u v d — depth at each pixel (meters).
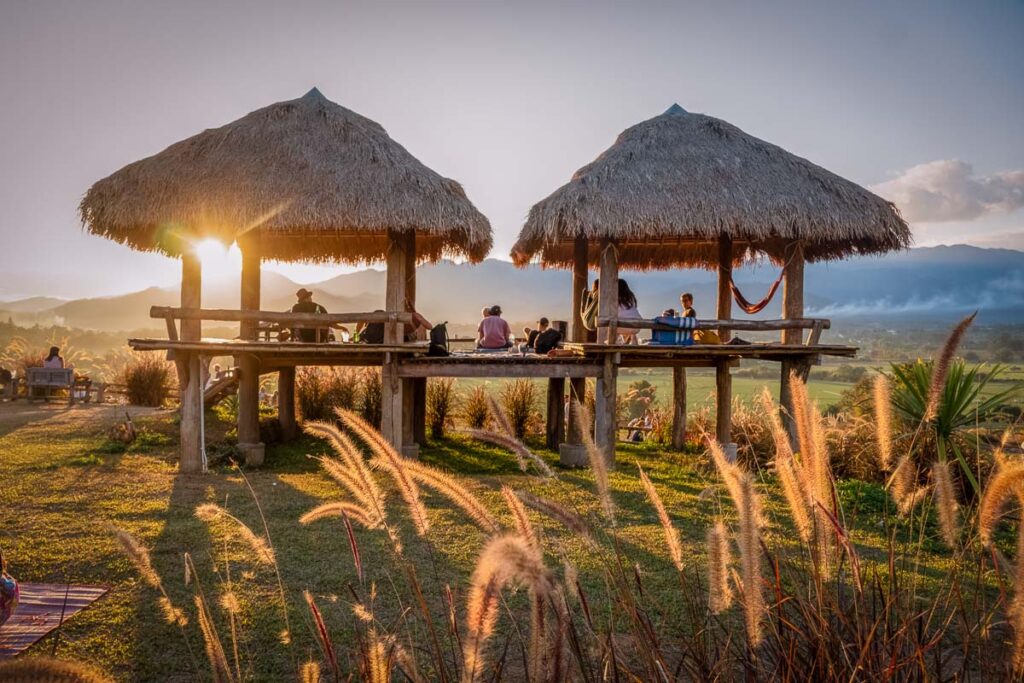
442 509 7.01
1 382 19.08
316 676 2.14
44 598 4.47
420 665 3.45
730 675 2.52
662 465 10.39
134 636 4.00
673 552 2.50
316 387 13.51
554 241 9.70
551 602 2.00
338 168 9.42
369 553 5.59
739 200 9.69
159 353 17.80
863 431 8.67
